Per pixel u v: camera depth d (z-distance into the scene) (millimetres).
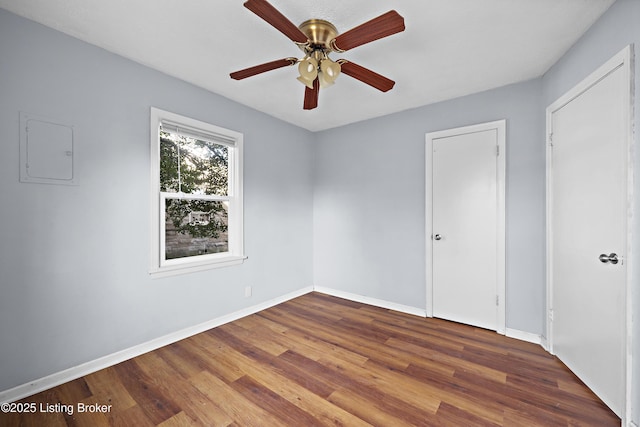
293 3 1568
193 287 2596
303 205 3857
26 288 1730
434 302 2992
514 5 1585
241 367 2047
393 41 1925
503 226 2566
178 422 1513
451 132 2854
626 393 1456
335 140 3805
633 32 1419
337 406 1640
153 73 2312
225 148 2951
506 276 2566
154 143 2311
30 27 1736
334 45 1574
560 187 2102
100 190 2027
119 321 2127
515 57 2119
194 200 2705
